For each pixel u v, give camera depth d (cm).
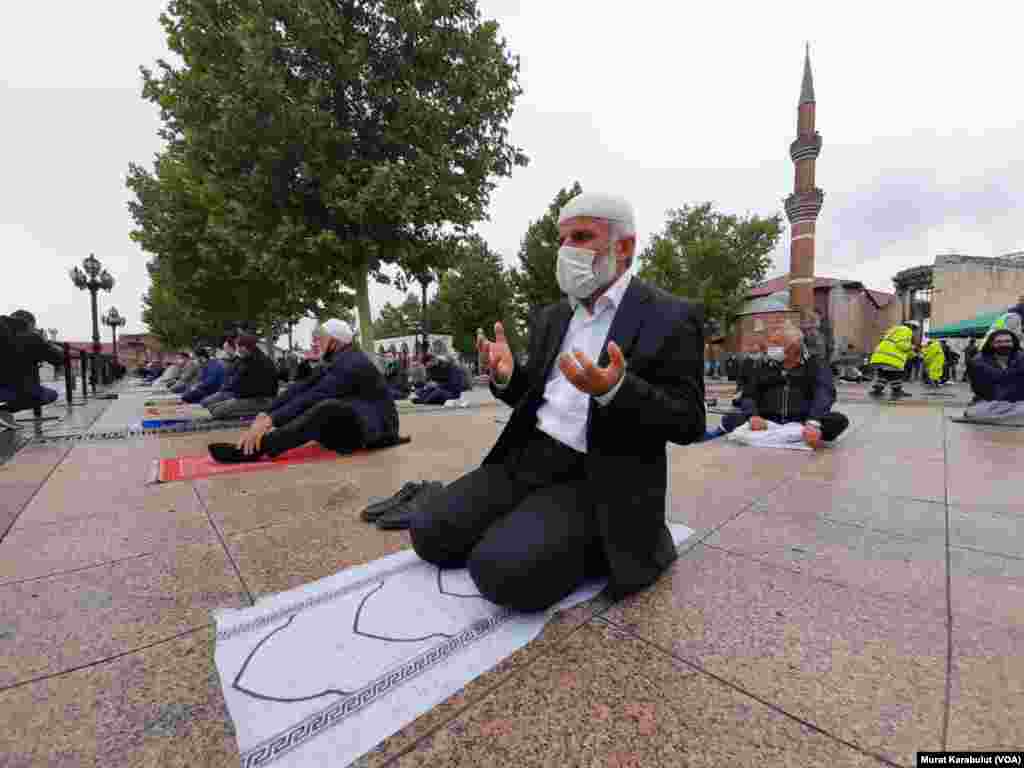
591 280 165
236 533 212
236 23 797
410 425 608
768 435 435
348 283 964
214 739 96
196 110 832
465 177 920
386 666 117
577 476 167
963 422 593
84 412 755
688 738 95
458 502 167
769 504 254
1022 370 566
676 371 153
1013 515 234
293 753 92
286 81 787
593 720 100
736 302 2866
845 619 140
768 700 106
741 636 131
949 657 121
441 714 102
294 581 164
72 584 163
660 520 165
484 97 895
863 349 3331
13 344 583
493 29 912
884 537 205
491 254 2658
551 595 138
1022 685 109
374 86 823
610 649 125
